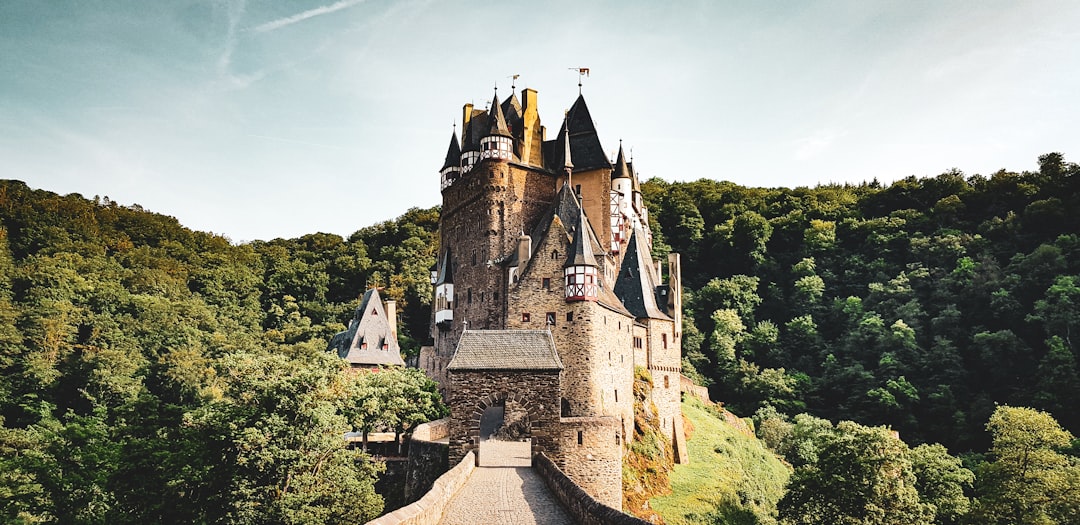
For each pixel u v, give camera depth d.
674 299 75.19
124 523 35.12
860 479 48.00
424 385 56.06
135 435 39.66
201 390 84.56
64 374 84.31
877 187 189.00
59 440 38.66
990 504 53.97
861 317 121.75
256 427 36.94
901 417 97.88
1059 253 114.06
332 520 35.56
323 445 36.59
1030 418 57.91
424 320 128.25
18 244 126.44
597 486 41.53
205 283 134.12
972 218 143.50
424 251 149.88
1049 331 102.06
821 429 88.62
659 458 60.62
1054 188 139.25
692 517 52.59
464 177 75.88
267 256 162.62
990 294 113.44
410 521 21.56
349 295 143.88
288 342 115.00
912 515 46.72
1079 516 50.00
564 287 55.16
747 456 76.94
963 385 99.75
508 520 26.39
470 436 41.16
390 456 51.69
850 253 143.25
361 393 43.19
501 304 67.69
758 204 165.88
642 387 63.41
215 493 36.72
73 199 151.62
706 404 90.50
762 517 58.78
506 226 69.56
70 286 106.19
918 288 123.62
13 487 36.34
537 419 41.59
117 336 95.12
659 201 157.38
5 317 88.56
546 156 75.62
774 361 117.69
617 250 74.88
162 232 157.75
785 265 145.50
